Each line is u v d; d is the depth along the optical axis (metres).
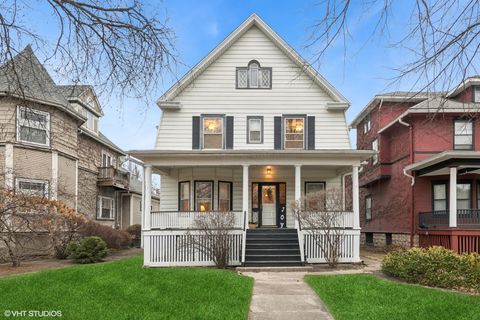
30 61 5.23
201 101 18.75
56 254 17.39
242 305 7.96
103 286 9.31
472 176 18.78
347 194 29.61
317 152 15.91
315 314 7.59
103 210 27.86
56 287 9.18
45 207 16.25
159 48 5.11
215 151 15.94
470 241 16.55
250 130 18.66
